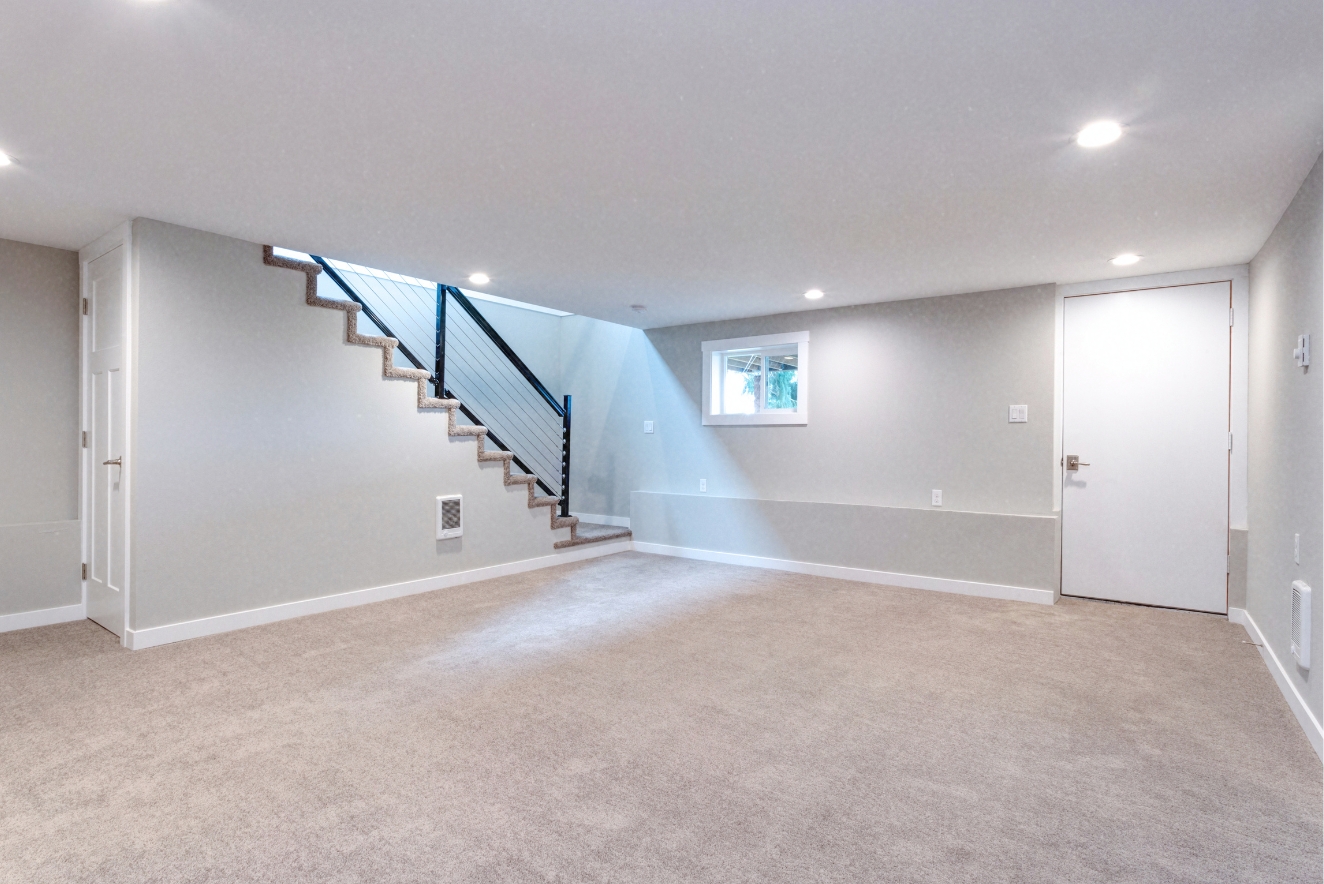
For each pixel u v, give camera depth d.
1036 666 3.11
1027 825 1.84
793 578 5.01
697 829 1.81
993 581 4.47
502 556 5.05
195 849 1.71
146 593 3.28
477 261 3.94
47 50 1.79
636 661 3.15
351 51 1.81
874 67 1.88
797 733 2.40
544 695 2.73
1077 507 4.43
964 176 2.64
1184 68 1.86
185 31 1.71
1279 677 2.87
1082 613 4.05
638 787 2.03
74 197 2.94
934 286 4.49
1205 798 1.98
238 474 3.59
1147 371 4.20
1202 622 3.86
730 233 3.38
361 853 1.70
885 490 5.01
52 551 3.68
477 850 1.72
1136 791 2.02
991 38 1.73
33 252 3.69
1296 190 2.73
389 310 5.53
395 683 2.85
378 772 2.11
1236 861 1.69
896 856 1.70
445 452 4.64
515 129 2.27
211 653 3.21
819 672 3.02
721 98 2.06
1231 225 3.18
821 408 5.29
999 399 4.57
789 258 3.84
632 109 2.13
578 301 5.06
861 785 2.05
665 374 6.19
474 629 3.64
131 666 3.03
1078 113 2.13
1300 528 2.64
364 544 4.18
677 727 2.45
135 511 3.24
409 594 4.40
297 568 3.85
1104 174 2.60
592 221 3.21
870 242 3.51
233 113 2.16
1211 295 4.02
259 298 3.66
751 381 5.83
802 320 5.38
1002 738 2.37
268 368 3.71
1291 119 2.14
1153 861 1.69
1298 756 2.25
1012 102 2.06
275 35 1.73
